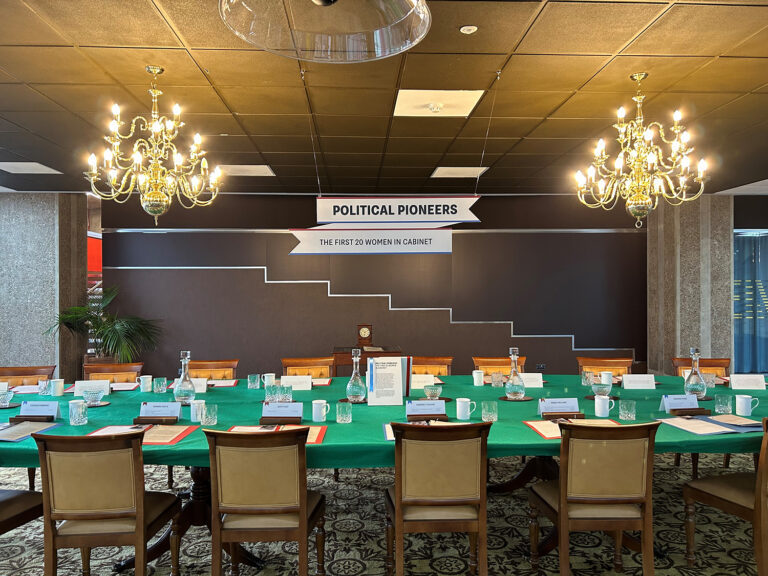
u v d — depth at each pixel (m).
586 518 2.32
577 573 2.65
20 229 7.64
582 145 5.34
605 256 8.01
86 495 2.20
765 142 5.09
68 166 6.04
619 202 8.02
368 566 2.73
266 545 2.99
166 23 2.81
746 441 2.50
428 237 3.34
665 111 4.28
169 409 2.89
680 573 2.63
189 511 2.95
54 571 2.23
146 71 3.44
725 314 7.98
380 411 3.10
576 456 2.29
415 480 2.27
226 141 5.14
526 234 7.99
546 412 2.93
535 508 2.63
